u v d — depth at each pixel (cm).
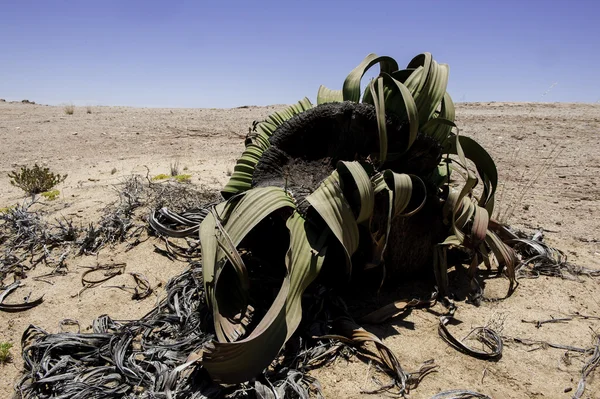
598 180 570
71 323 276
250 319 253
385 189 251
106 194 490
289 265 222
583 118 1044
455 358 232
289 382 206
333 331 249
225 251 223
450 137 296
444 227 293
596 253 359
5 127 1147
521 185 559
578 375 221
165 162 721
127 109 1620
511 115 1145
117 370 225
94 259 346
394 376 219
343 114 271
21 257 355
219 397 201
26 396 218
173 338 254
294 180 277
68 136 998
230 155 768
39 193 542
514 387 214
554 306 279
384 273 257
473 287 290
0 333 268
